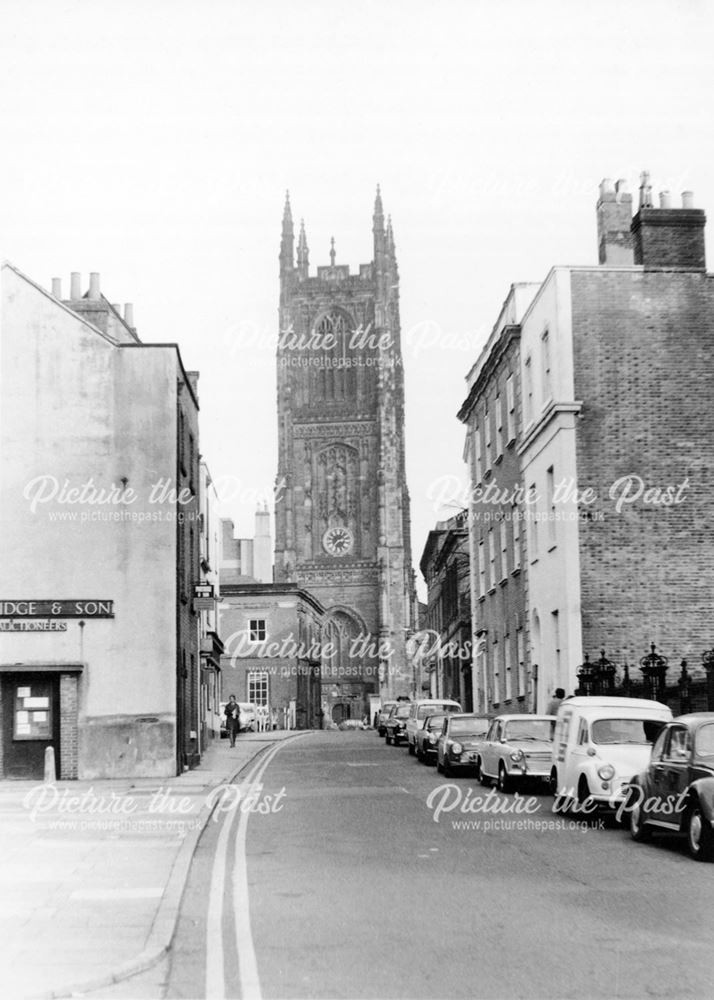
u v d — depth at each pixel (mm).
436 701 43781
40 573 31703
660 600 32719
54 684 31344
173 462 32250
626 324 33750
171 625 31703
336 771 33719
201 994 9133
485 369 44844
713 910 12086
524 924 11500
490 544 45719
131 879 14344
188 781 29469
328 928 11492
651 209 34188
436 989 9164
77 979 9422
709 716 16484
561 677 33344
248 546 118125
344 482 136000
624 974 9523
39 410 32250
